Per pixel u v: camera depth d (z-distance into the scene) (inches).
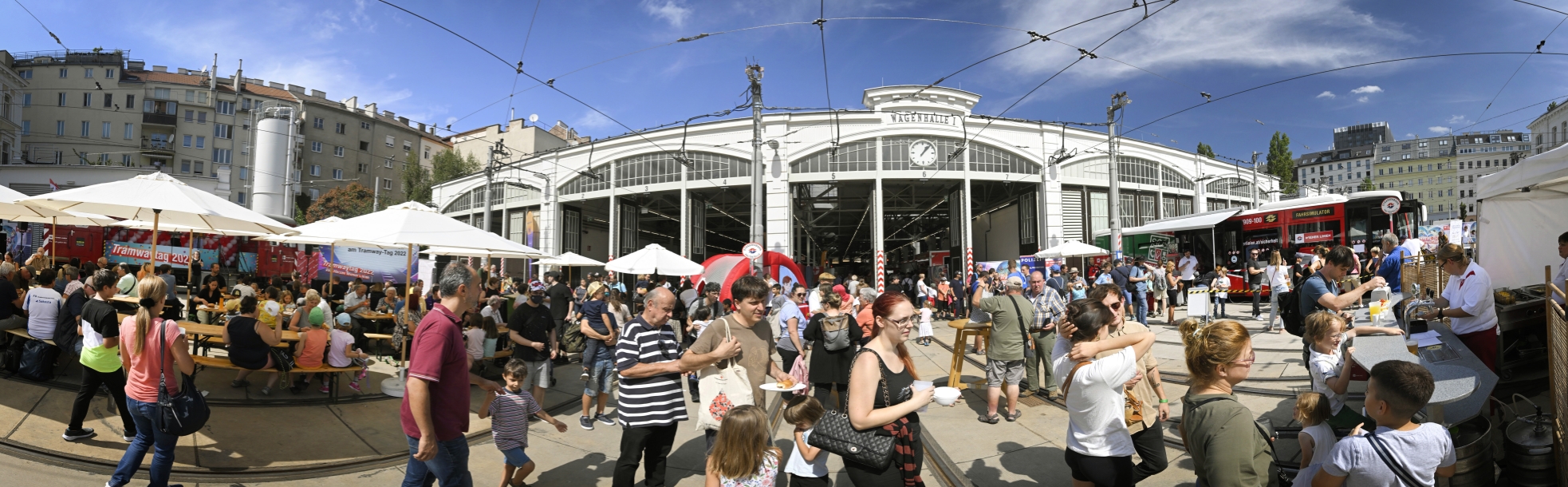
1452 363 150.1
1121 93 834.2
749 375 172.7
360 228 320.5
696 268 562.9
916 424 126.1
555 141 2282.2
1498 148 3804.1
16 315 281.9
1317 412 128.2
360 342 384.8
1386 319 179.3
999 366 249.8
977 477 193.6
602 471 207.0
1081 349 131.2
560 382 360.8
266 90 2326.5
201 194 285.3
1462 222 616.4
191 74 2388.0
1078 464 130.0
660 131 1112.8
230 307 368.5
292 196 1963.6
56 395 245.1
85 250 832.9
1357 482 104.1
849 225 1760.6
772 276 717.9
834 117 1051.9
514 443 177.2
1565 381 139.9
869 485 121.2
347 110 2322.8
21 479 168.2
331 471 193.3
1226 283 526.9
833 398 209.8
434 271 760.3
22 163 1625.2
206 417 162.9
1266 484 109.3
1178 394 282.2
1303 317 198.7
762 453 138.1
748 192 1223.5
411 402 124.4
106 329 191.8
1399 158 4399.6
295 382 298.2
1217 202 1268.5
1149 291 598.9
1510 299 207.6
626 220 1232.8
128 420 199.0
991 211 1314.0
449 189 1409.9
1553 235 304.0
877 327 127.2
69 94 2145.7
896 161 1047.6
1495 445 162.9
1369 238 608.4
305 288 618.8
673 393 170.6
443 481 133.1
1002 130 1067.3
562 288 421.1
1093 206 1107.3
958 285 721.0
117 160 2142.0
